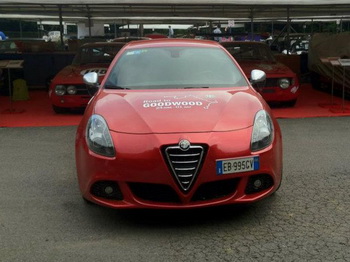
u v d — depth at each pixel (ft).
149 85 16.07
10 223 13.65
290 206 14.62
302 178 17.49
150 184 12.34
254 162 12.65
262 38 94.68
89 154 12.87
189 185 12.29
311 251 11.53
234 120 13.12
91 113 14.05
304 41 82.64
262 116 13.71
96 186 12.83
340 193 15.79
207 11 59.11
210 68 17.06
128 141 12.48
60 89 30.86
